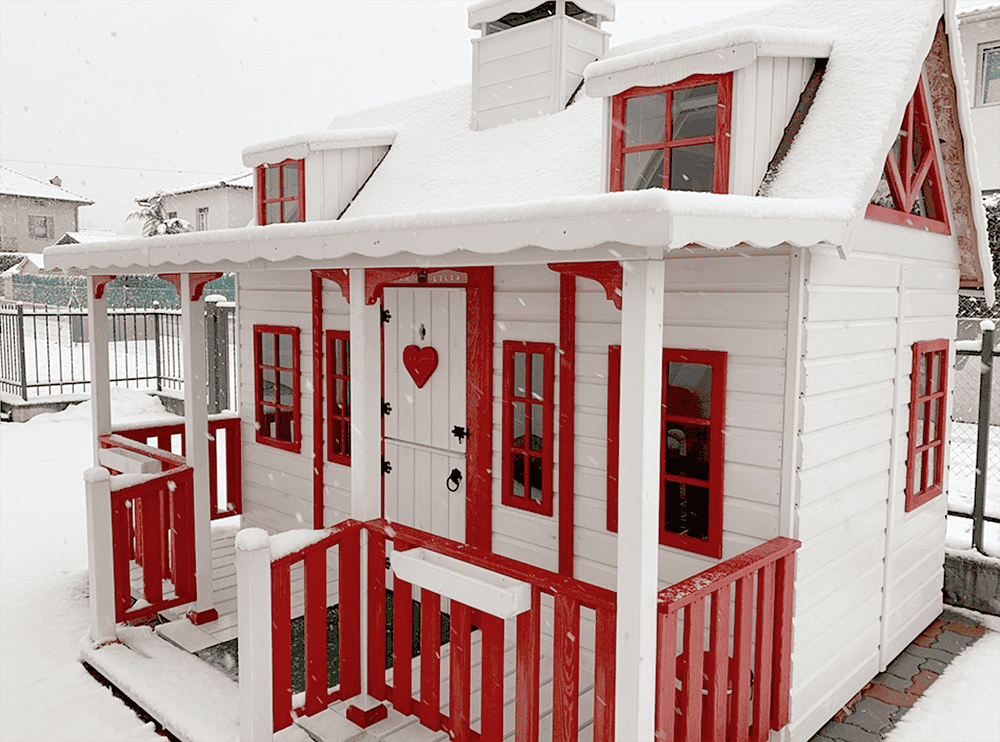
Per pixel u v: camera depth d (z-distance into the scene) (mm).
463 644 4062
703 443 4508
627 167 5008
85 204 40750
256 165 7398
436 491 6062
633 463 3074
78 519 8906
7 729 4492
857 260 4461
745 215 3012
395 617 4445
